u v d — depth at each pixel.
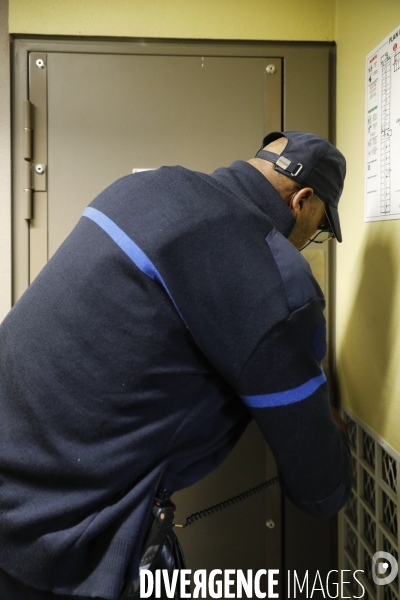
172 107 1.32
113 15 1.29
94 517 0.67
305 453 0.72
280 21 1.32
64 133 1.31
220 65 1.32
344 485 0.81
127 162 1.32
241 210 0.72
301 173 0.87
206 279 0.67
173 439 0.71
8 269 1.30
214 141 1.33
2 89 1.28
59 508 0.66
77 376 0.69
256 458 1.35
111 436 0.68
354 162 1.19
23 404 0.70
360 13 1.13
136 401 0.68
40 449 0.69
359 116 1.15
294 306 0.67
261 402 0.69
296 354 0.69
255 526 1.35
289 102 1.33
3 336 0.79
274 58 1.32
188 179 0.76
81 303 0.71
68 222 1.32
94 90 1.30
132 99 1.31
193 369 0.72
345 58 1.24
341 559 1.31
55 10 1.29
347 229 1.25
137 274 0.69
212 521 1.35
